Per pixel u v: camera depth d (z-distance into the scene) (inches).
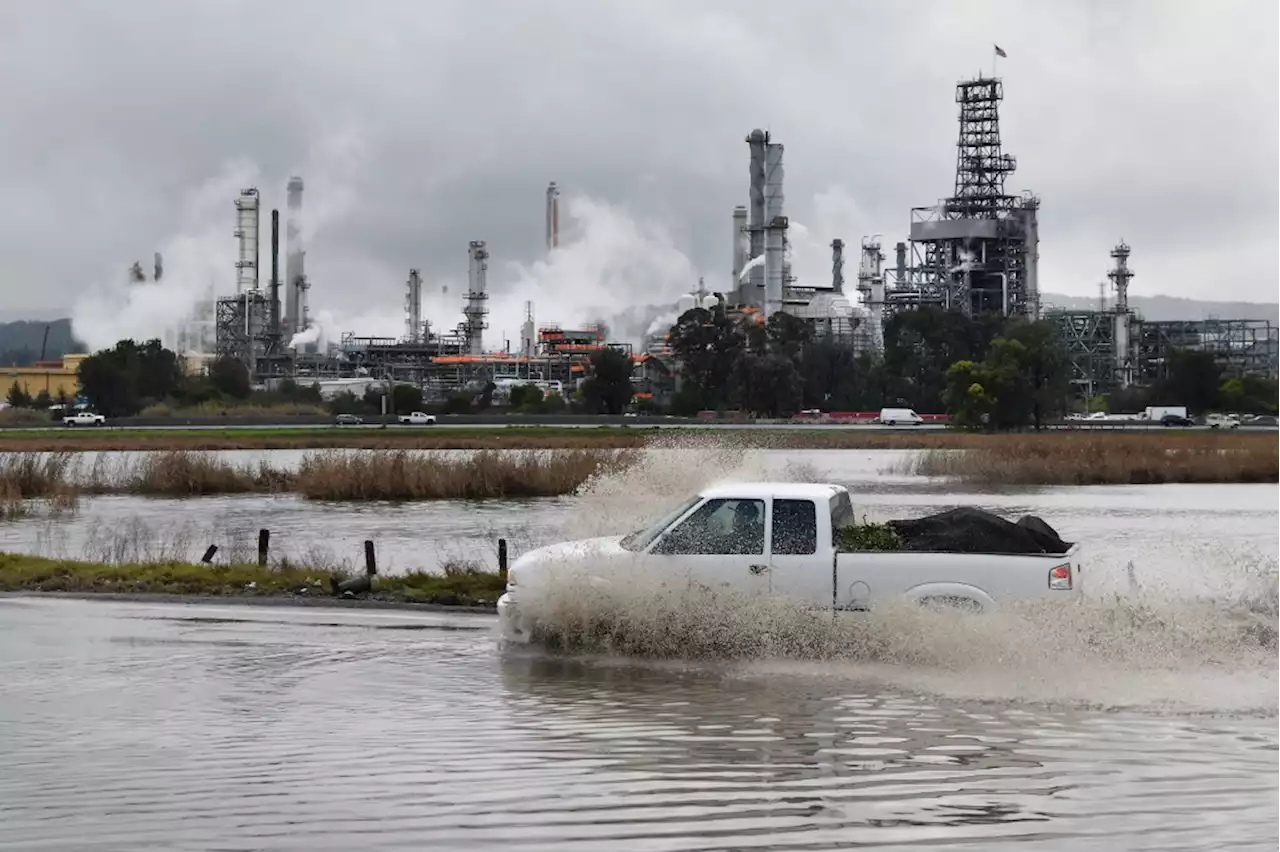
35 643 599.5
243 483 2128.4
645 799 322.3
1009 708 441.1
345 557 1062.4
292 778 341.4
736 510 554.9
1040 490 2081.7
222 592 813.2
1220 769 356.2
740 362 6604.3
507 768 352.5
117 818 303.9
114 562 1016.9
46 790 328.8
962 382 5004.9
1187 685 484.4
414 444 3545.8
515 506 1736.0
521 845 283.7
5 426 5201.8
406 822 301.1
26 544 1218.6
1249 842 287.7
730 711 434.9
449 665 533.0
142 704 449.4
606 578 555.2
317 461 2079.2
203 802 317.7
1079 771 352.5
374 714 430.9
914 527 571.2
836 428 5059.1
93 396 6461.6
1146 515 1578.5
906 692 472.1
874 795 327.3
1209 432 4640.8
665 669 520.7
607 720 421.1
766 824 300.2
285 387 7519.7
